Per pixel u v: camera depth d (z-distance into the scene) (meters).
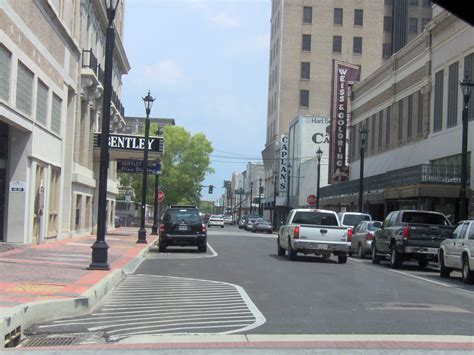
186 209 26.03
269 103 92.12
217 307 11.31
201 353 7.45
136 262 19.92
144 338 8.42
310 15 80.75
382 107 44.66
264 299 12.41
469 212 29.28
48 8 21.98
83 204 31.98
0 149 20.48
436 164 32.66
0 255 17.59
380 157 44.59
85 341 8.25
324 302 12.17
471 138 29.91
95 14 32.97
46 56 22.50
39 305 9.40
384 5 81.12
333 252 22.44
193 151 66.94
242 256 24.39
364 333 9.01
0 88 17.33
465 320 10.41
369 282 16.23
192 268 18.86
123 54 43.16
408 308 11.60
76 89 28.48
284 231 24.16
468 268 16.80
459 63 31.92
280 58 81.00
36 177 21.97
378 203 41.38
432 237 21.00
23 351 7.39
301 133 72.38
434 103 35.03
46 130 22.84
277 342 8.20
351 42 80.56
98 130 36.16
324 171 66.25
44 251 19.77
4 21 17.12
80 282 12.61
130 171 38.06
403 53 40.38
